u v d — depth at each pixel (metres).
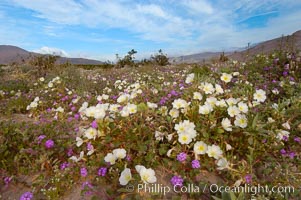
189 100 3.21
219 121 2.74
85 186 2.10
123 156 2.29
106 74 9.23
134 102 3.44
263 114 2.92
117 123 2.76
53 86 5.73
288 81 4.21
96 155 2.56
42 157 2.46
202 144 2.29
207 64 8.64
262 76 5.06
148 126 2.77
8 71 9.40
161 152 2.42
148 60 14.95
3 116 4.49
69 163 2.42
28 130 3.14
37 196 2.16
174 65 11.66
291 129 2.76
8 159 2.57
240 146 2.51
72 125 3.60
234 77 5.16
